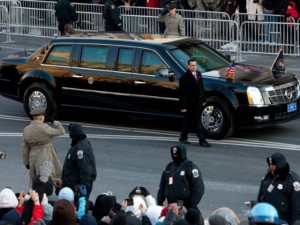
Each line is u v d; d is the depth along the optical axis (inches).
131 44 2511.1
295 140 2402.8
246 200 1910.7
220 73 2443.4
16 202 1396.4
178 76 2426.2
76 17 3516.2
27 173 2138.3
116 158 2245.3
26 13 3782.0
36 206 1376.7
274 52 3257.9
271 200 1486.2
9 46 3708.2
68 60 2596.0
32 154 1860.2
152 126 2583.7
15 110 2815.0
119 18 3376.0
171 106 2439.7
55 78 2608.3
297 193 1473.9
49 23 3735.2
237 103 2367.1
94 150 2322.8
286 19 3233.3
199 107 2340.1
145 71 2479.1
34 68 2640.3
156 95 2456.9
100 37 2581.2
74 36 2630.4
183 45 2522.1
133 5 3607.3
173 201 1624.0
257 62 3233.3
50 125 1930.4
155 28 3420.3
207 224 1317.7
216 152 2290.8
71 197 1450.5
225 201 1905.8
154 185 2022.6
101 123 2625.5
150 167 2164.1
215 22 3307.1
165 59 2454.5
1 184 2049.7
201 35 3344.0
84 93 2566.4
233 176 2080.5
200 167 2154.3
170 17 3129.9
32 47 3676.2
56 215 1187.3
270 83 2401.6
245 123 2372.0
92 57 2564.0
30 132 1851.6
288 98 2418.8
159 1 3506.4
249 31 3275.1
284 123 2588.6
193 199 1614.2
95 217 1391.5
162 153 2285.9
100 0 3668.8
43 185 1487.5
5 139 2454.5
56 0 3750.0
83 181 1763.0
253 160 2209.6
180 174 1620.3
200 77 2347.4
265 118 2372.0
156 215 1437.0
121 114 2529.5
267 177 1503.4
